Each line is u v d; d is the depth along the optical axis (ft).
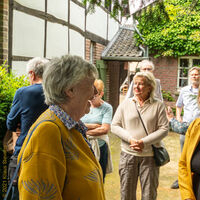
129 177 8.80
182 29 28.19
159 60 30.81
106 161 10.16
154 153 8.55
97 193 3.67
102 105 9.79
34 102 7.06
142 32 30.48
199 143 5.67
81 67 3.72
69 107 3.80
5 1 13.33
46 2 17.84
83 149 3.85
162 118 8.58
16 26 14.51
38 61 7.48
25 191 3.20
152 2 9.41
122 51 32.96
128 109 8.91
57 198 3.22
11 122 7.41
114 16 10.09
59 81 3.66
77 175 3.50
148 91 8.65
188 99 13.79
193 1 9.96
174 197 11.98
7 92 9.92
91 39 28.86
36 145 3.27
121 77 41.78
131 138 8.52
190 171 5.69
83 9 25.72
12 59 14.20
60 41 20.36
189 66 30.19
